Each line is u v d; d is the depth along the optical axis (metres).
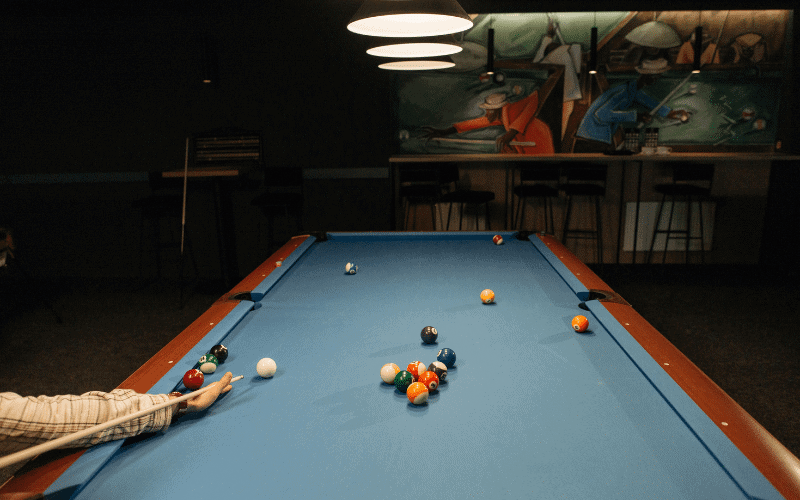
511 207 5.53
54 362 3.45
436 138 5.66
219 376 1.54
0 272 5.10
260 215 5.46
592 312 1.97
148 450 1.20
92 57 5.13
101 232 5.46
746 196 5.38
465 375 1.54
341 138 5.32
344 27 5.08
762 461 1.08
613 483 1.06
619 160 5.05
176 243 5.28
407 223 5.61
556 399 1.40
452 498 1.03
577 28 5.39
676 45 5.38
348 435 1.25
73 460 1.13
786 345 3.55
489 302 2.12
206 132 5.29
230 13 4.98
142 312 4.38
